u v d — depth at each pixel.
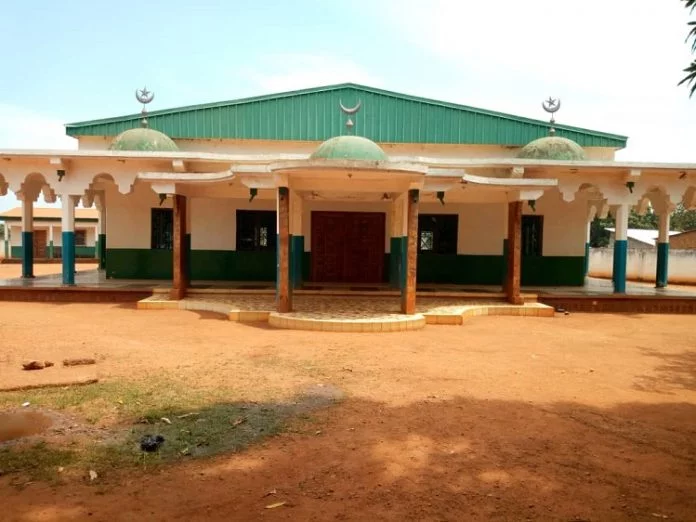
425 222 16.69
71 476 3.78
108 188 16.19
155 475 3.81
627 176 13.71
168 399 5.54
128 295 13.73
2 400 5.45
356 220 16.39
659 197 16.23
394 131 16.47
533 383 6.41
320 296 13.67
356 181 11.03
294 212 14.30
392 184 11.08
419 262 16.59
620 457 4.24
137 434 4.60
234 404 5.42
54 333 9.15
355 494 3.55
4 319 10.60
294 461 4.06
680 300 13.76
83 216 37.34
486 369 7.07
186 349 8.07
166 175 12.34
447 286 15.89
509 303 13.20
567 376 6.80
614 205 14.13
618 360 7.85
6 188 15.77
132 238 16.33
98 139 16.56
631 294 13.95
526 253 16.55
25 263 16.33
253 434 4.62
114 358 7.39
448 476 3.84
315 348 8.27
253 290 13.59
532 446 4.42
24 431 4.64
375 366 7.13
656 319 12.56
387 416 5.10
